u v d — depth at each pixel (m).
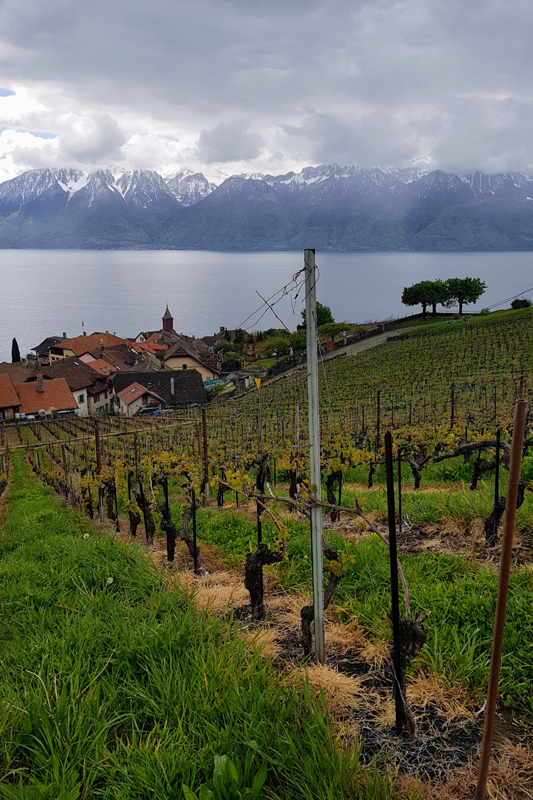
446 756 4.07
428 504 9.97
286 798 3.59
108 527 14.16
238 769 3.76
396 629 4.30
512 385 37.03
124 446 31.16
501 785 3.76
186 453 22.94
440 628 5.67
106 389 84.88
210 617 6.07
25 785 3.95
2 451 42.53
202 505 15.55
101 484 14.95
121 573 7.74
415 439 19.12
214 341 113.94
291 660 5.48
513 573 6.45
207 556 9.84
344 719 4.54
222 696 4.59
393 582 4.31
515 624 5.43
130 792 3.67
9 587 7.64
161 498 15.47
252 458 18.30
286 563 8.32
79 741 4.09
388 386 46.19
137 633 5.60
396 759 4.05
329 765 3.75
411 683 4.97
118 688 4.84
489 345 57.72
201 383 76.00
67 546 9.65
